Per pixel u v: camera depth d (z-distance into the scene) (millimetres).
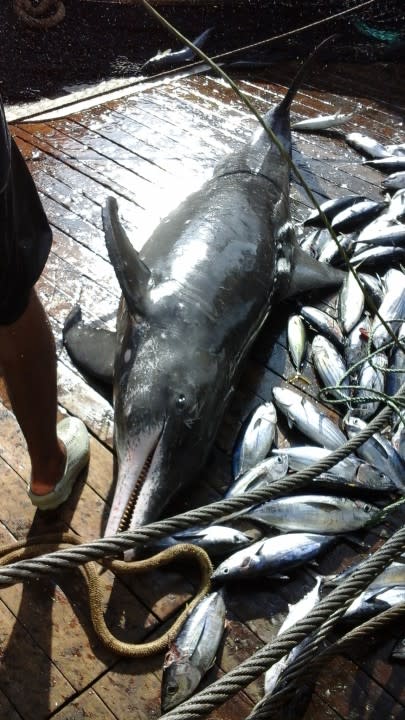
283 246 3586
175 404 2633
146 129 4941
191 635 2242
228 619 2369
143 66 6172
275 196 3812
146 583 2449
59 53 6438
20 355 2252
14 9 6809
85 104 5230
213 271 3037
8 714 2121
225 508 2236
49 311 3484
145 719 2125
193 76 5672
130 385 2701
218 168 3949
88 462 2812
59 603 2383
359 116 5215
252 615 2385
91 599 2326
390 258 3826
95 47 6590
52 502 2602
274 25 6934
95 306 3520
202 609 2305
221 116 5137
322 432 2912
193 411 2658
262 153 4082
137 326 2807
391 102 5410
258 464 2740
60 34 6703
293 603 2424
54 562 1930
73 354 3184
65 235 3971
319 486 2721
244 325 3043
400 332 3371
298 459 2807
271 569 2439
